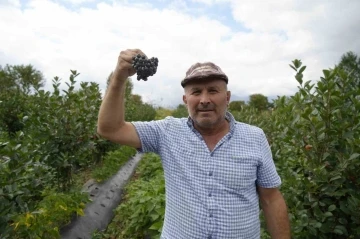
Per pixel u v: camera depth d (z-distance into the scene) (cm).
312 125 287
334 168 288
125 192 771
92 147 640
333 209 276
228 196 216
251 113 788
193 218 215
